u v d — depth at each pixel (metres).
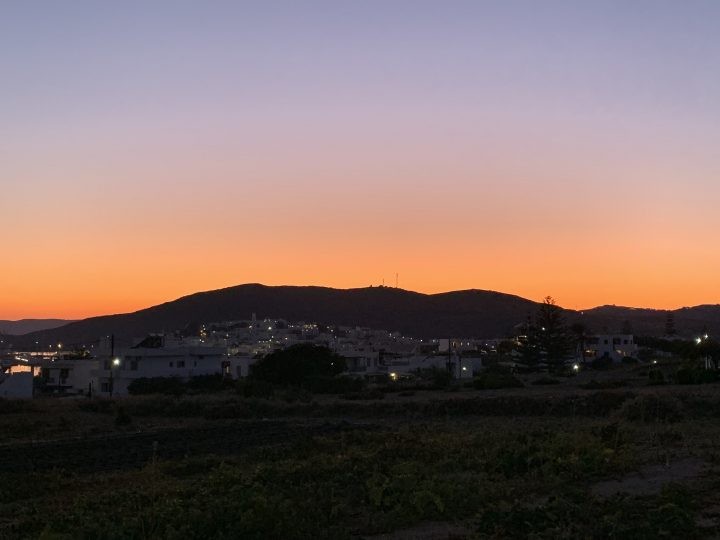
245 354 142.38
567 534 15.73
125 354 95.62
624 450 27.31
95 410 68.69
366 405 67.25
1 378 95.25
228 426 57.50
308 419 63.72
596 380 88.69
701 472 24.14
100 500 23.88
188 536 16.91
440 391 84.31
